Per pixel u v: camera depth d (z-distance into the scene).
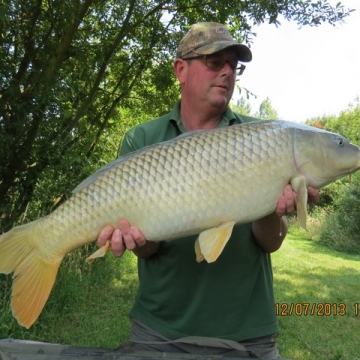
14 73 2.07
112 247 0.85
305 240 6.02
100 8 2.86
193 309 0.96
